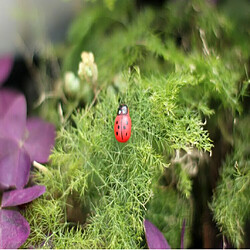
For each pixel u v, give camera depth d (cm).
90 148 41
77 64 45
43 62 46
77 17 46
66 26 47
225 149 43
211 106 43
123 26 46
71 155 41
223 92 42
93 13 46
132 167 41
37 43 47
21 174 40
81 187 41
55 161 41
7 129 41
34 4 47
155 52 43
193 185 43
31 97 46
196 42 44
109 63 44
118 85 43
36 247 40
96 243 40
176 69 42
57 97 44
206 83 42
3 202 39
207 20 44
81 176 40
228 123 43
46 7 47
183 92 42
